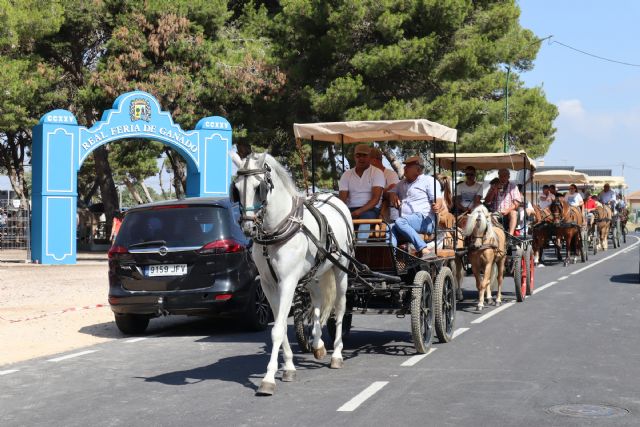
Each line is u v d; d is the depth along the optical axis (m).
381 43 33.34
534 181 32.06
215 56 34.00
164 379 8.95
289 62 33.94
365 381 8.66
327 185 39.66
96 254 34.03
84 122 40.50
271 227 8.39
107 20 34.09
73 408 7.61
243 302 12.14
